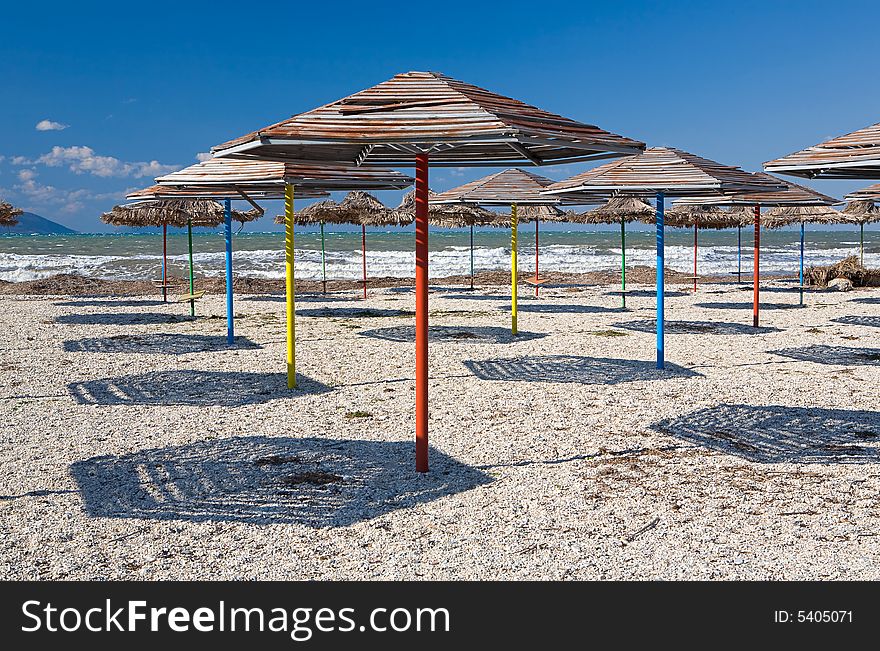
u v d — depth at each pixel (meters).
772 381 8.53
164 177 8.51
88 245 64.38
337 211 18.84
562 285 23.36
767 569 4.01
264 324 13.74
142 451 6.01
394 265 35.47
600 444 6.20
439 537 4.44
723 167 9.69
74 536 4.43
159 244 65.88
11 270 33.00
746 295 19.58
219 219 16.33
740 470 5.57
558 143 4.88
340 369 9.38
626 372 9.10
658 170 9.09
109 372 9.19
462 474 5.51
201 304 17.22
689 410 7.25
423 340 5.47
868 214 22.38
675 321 14.09
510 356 10.26
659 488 5.20
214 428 6.70
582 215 19.48
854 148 7.15
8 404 7.55
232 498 5.03
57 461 5.75
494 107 5.11
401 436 6.47
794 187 13.12
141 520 4.67
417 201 5.41
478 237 84.19
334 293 20.83
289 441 6.31
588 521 4.65
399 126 4.82
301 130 4.80
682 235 84.19
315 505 4.92
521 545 4.32
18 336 12.07
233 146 5.29
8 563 4.10
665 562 4.10
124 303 17.42
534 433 6.51
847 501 4.94
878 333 12.33
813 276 22.58
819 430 6.55
